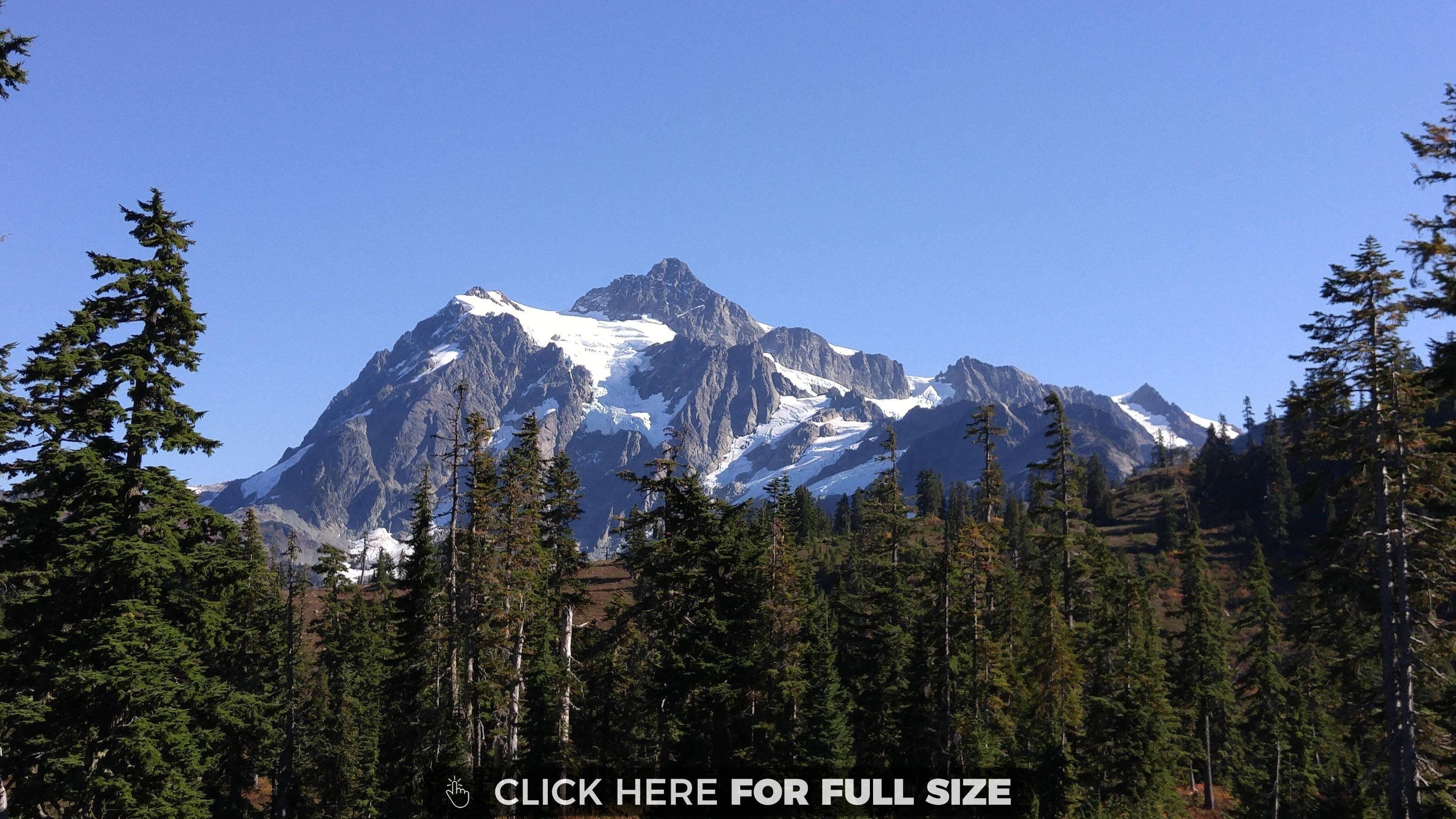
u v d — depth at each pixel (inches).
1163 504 6264.8
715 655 1611.7
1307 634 1314.0
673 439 1733.5
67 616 1106.1
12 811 1063.0
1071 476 2039.9
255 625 2102.6
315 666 2461.9
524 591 1733.5
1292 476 5994.1
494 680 1731.1
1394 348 1093.1
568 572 1968.5
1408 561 1124.5
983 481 2166.6
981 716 1935.3
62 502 1115.9
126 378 1100.5
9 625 1107.9
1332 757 2315.5
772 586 1915.6
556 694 1940.2
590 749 1940.2
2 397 1053.2
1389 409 1104.8
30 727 1066.1
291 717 2116.1
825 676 1834.4
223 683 1204.5
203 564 1160.8
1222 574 5270.7
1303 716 2297.0
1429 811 1085.8
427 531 1929.1
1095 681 2132.1
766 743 1802.4
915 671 1891.0
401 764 1927.9
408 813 1866.4
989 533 1971.0
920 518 2092.8
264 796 2620.6
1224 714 2628.0
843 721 1811.0
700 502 1662.2
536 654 1979.6
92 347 1128.8
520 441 2016.5
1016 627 2244.1
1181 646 2699.3
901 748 1904.5
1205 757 2501.2
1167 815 2005.4
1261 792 2397.9
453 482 1739.7
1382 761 1165.7
